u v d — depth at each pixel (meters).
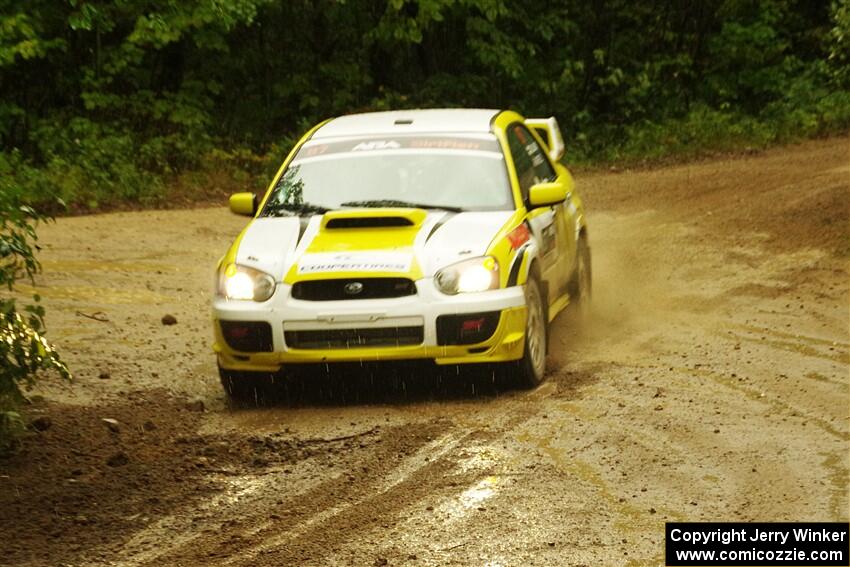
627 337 12.60
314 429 9.70
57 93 28.36
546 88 31.72
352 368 10.26
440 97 31.59
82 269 16.75
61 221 20.94
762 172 23.95
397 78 32.81
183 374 11.62
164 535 7.54
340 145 11.92
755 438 8.88
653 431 9.13
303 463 8.87
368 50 32.16
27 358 9.42
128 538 7.51
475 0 30.44
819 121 31.83
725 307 13.85
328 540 7.25
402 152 11.69
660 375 10.85
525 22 32.50
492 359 10.13
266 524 7.61
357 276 10.12
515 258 10.46
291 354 10.18
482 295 10.10
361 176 11.48
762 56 35.09
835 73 33.44
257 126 30.86
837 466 8.20
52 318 13.84
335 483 8.34
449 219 10.79
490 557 6.86
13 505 8.13
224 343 10.44
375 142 11.87
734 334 12.47
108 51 28.23
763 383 10.45
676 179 24.34
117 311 14.30
